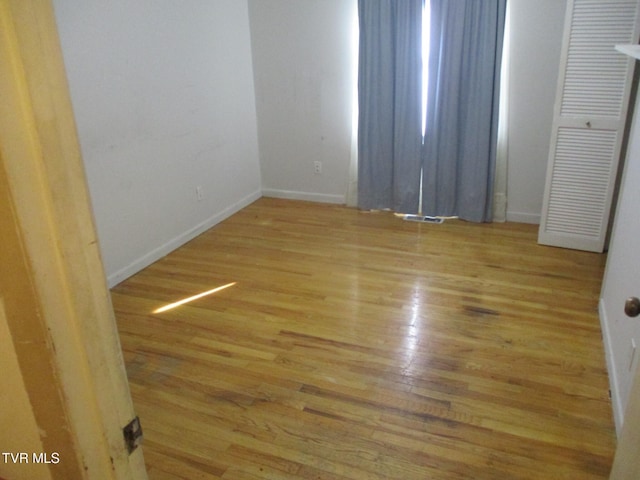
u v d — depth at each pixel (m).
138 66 3.27
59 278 0.62
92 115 2.98
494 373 2.30
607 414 2.04
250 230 4.18
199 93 3.89
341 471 1.80
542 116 3.86
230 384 2.28
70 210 0.61
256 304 2.98
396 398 2.16
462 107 3.95
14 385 0.69
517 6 3.65
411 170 4.24
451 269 3.37
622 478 1.06
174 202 3.78
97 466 0.73
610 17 3.06
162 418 2.07
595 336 2.57
